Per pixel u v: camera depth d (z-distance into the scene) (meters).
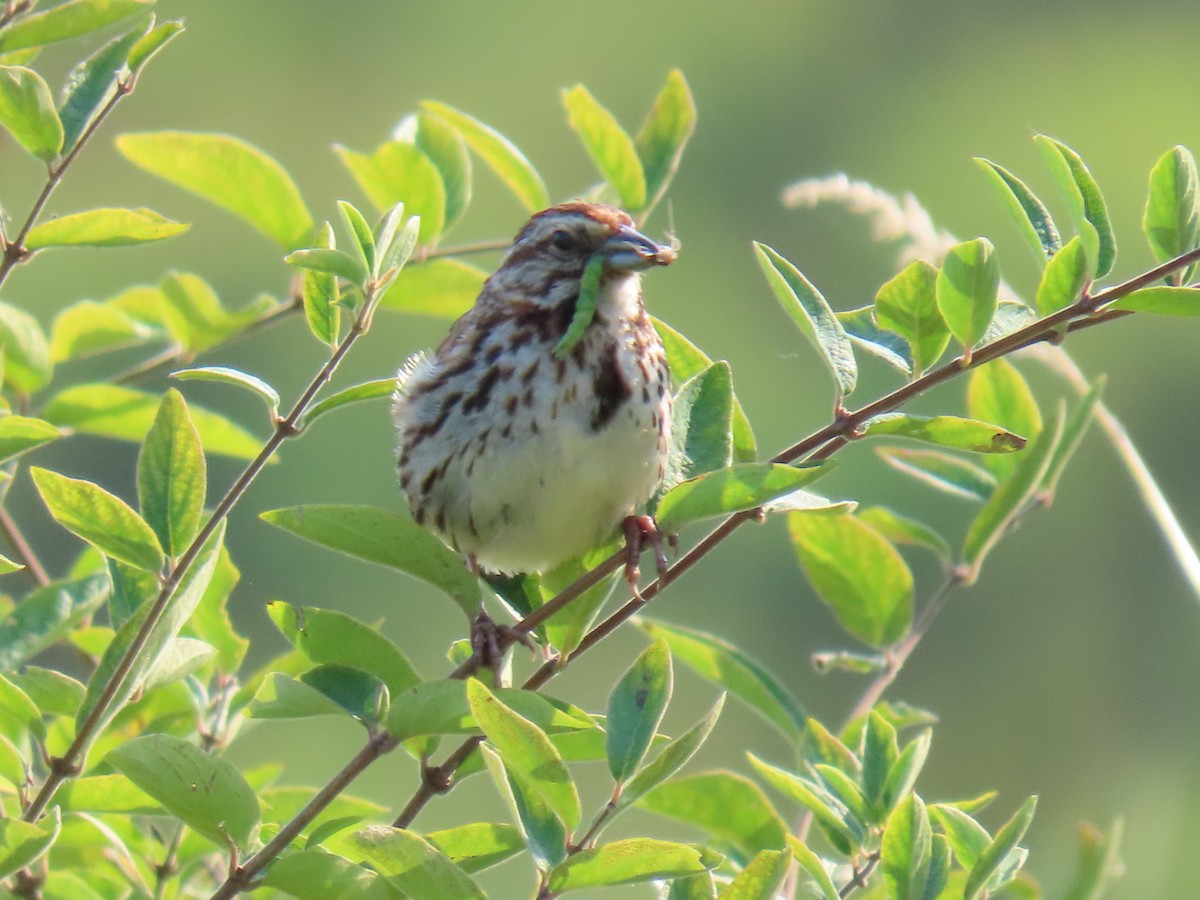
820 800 8.19
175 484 7.45
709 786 9.05
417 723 7.25
